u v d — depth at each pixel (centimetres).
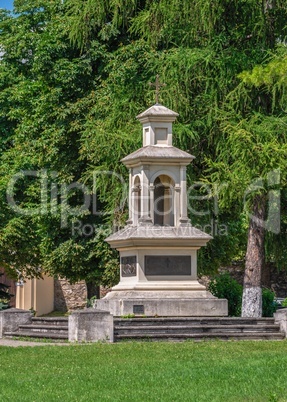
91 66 5269
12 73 6088
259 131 4341
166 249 3831
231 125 4366
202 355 3070
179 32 4753
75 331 3484
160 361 2942
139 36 5175
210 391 2409
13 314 3950
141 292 3788
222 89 4562
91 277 5391
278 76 4288
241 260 7125
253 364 2841
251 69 4550
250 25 4641
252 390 2419
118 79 4894
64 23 5347
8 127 6153
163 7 4688
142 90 4828
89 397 2356
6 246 5609
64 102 5262
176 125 4547
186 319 3638
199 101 4634
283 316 3662
